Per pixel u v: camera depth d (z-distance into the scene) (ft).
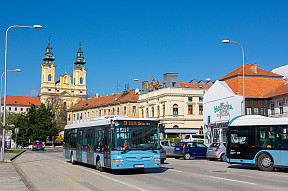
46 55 476.13
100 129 61.46
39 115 302.25
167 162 89.40
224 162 89.56
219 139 160.25
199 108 232.94
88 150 68.44
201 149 103.55
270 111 142.51
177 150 104.53
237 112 145.59
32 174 59.21
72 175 56.70
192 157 112.78
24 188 39.65
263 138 62.95
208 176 53.52
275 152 60.64
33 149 209.46
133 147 55.01
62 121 418.51
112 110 285.64
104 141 58.49
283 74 172.45
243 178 50.72
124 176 54.34
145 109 253.65
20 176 52.95
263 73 164.25
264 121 63.36
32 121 303.68
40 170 67.21
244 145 65.72
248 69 166.40
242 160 65.51
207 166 74.38
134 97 267.18
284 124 59.98
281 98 133.59
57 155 139.23
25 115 313.94
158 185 43.19
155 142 56.59
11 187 40.52
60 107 435.94
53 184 45.34
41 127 296.71
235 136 67.56
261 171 61.98
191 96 231.50
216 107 164.86
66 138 87.71
